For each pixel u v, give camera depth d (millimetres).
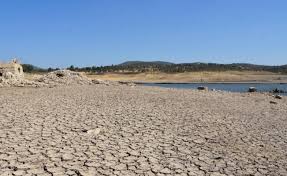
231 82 164625
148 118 15641
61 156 10242
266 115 18734
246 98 27312
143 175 9234
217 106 20984
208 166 10109
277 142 12961
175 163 10188
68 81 35406
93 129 12938
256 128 15070
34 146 10984
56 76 36156
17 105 17891
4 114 15344
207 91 32562
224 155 11117
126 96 23469
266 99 27344
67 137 12070
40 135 12164
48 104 18500
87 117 15289
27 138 11750
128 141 11969
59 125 13625
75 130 12992
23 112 15898
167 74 191875
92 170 9367
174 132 13461
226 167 10109
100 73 189250
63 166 9523
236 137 13320
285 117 18391
